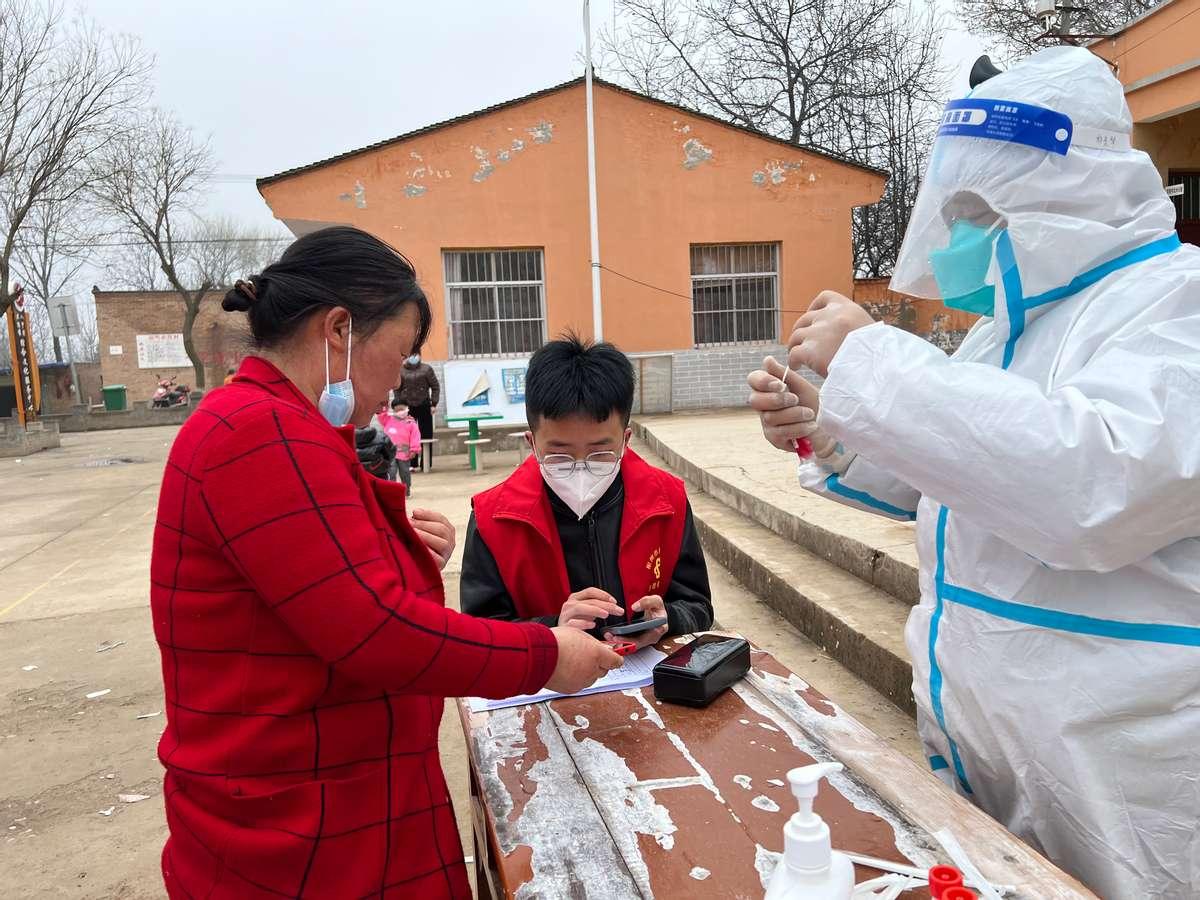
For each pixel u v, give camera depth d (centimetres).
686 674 142
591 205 1123
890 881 90
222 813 100
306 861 99
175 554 98
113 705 341
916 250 129
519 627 108
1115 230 110
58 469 1207
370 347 111
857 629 316
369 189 1105
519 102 1130
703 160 1200
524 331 1182
